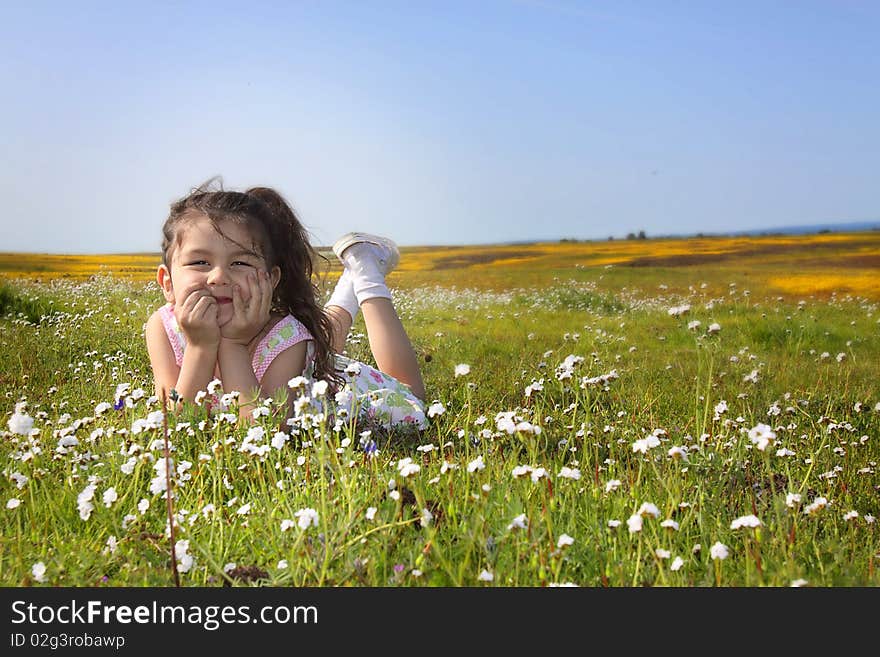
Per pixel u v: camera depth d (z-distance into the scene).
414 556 2.20
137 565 2.26
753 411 4.83
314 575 2.16
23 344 7.00
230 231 3.45
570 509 2.64
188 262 3.43
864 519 2.93
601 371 5.82
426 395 5.20
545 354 7.20
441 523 2.45
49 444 3.44
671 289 18.73
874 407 4.81
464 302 15.63
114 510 2.52
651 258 31.80
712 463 3.17
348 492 2.39
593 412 4.27
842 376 6.70
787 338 9.45
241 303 3.43
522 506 2.36
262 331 3.73
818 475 3.45
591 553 2.36
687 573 2.31
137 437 3.14
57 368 6.00
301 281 3.86
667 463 3.05
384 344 4.53
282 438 2.75
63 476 3.04
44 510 2.68
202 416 3.34
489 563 2.12
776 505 2.48
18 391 5.04
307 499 2.59
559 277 23.22
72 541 2.38
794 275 22.42
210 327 3.38
